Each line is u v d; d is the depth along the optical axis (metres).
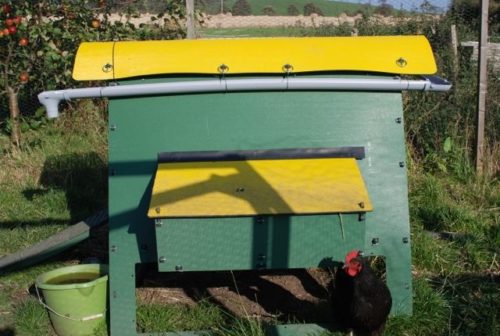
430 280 3.35
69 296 2.89
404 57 2.92
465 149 4.88
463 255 3.63
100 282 2.93
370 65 2.89
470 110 5.04
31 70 5.47
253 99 2.90
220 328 2.91
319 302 3.19
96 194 4.61
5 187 4.67
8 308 3.22
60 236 3.48
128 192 2.88
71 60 5.46
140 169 2.88
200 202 2.65
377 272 3.30
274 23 9.80
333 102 2.92
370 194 2.91
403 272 2.94
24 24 5.33
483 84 4.79
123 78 2.88
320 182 2.73
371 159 2.92
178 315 3.09
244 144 2.88
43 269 3.59
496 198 4.38
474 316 2.97
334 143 2.90
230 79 2.87
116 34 5.86
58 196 4.47
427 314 2.94
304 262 2.70
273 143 2.88
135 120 2.89
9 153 5.26
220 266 2.69
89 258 3.64
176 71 2.86
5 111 5.80
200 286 3.42
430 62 2.91
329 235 2.68
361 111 2.93
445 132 4.95
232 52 2.90
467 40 6.63
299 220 2.66
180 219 2.64
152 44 2.93
